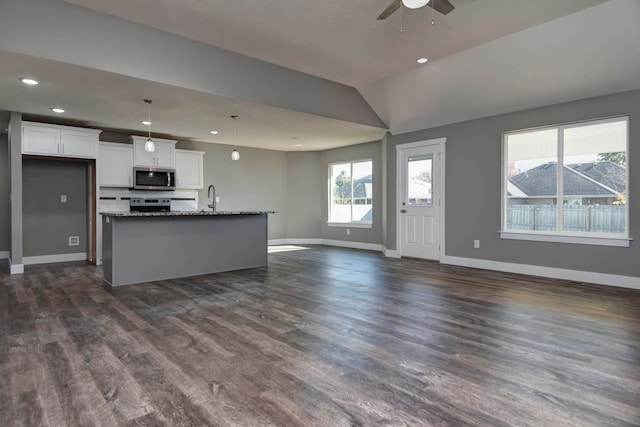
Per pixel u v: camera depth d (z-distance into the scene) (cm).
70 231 641
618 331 286
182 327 297
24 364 230
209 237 520
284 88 490
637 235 412
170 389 200
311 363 232
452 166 586
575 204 465
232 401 188
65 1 324
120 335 279
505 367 226
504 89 480
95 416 175
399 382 208
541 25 378
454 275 502
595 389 200
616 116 423
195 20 357
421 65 481
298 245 862
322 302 370
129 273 450
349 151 817
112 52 356
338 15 344
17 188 514
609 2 335
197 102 461
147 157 648
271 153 872
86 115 525
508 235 520
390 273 518
